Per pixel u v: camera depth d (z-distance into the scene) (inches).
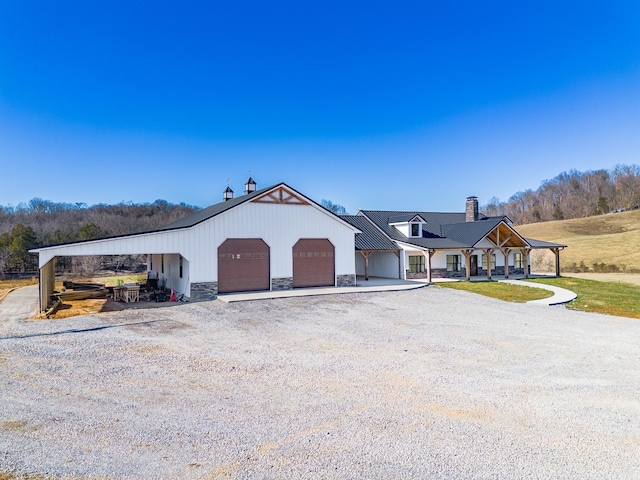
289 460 194.2
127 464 189.9
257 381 307.9
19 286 1156.5
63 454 198.4
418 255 1059.9
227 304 656.4
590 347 414.0
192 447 206.7
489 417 245.1
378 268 1135.0
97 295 786.2
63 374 321.7
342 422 237.1
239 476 180.2
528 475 181.8
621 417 246.1
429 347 410.9
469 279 1021.2
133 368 338.3
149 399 271.4
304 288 821.2
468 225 1115.3
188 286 712.4
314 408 257.4
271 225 792.9
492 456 198.5
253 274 775.1
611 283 1023.0
